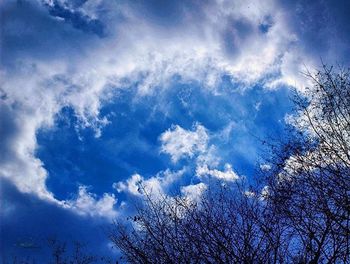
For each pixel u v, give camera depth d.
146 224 11.76
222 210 11.55
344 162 10.31
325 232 10.41
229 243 10.86
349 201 9.97
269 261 10.59
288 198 10.88
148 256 11.33
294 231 10.91
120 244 11.75
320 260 10.28
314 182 10.56
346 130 10.50
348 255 9.91
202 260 10.91
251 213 11.24
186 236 11.36
